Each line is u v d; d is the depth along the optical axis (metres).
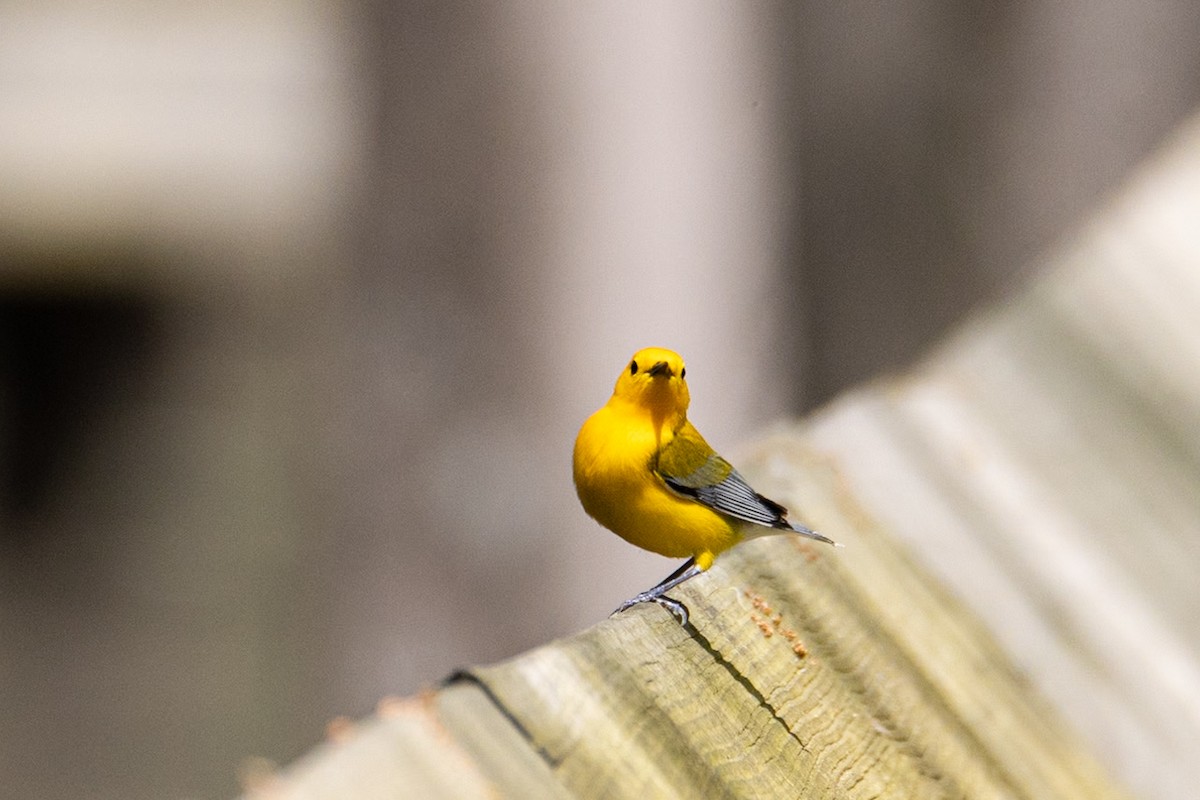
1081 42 17.17
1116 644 5.52
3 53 32.50
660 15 13.95
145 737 20.97
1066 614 5.54
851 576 5.06
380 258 13.98
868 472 5.88
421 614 13.83
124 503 27.17
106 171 31.09
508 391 13.79
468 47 13.61
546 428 13.77
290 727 20.94
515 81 13.61
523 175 13.70
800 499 5.47
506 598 13.70
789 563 4.87
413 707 3.05
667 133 14.01
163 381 29.66
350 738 2.93
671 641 4.05
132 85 32.03
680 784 3.55
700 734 3.79
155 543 26.05
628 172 13.95
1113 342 6.61
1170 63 17.19
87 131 31.47
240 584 24.47
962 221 16.69
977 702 4.95
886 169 16.36
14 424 28.53
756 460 5.92
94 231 30.84
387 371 13.93
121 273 30.78
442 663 13.80
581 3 13.62
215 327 30.31
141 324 30.44
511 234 13.73
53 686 22.16
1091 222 7.62
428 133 13.74
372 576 14.00
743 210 14.91
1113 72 17.14
